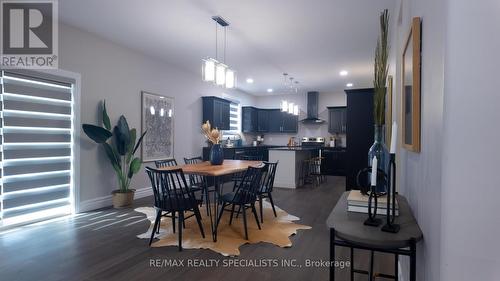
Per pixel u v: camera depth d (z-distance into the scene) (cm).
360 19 349
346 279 223
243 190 312
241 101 881
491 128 83
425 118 123
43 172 362
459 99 85
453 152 86
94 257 258
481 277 84
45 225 345
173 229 320
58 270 234
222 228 338
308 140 902
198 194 489
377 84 176
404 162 202
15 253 265
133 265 243
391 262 254
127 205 438
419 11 142
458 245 86
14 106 333
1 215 325
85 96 404
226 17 348
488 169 83
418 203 138
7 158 328
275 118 930
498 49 83
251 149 820
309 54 493
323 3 309
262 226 345
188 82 625
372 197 145
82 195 405
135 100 488
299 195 530
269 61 539
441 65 94
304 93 918
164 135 552
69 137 390
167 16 348
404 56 178
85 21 367
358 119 473
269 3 310
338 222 137
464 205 85
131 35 414
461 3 85
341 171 809
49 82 365
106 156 439
